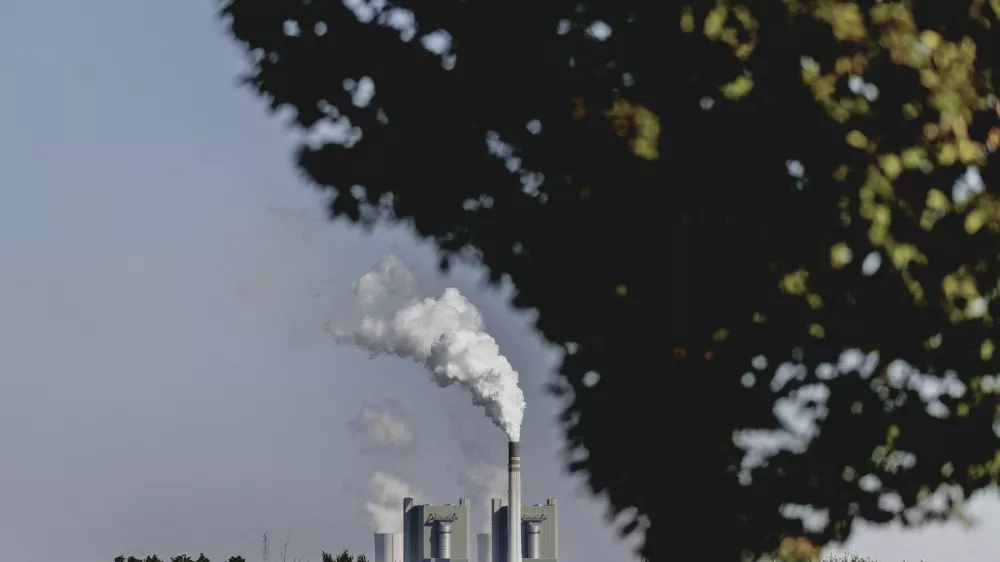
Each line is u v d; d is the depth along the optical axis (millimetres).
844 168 32406
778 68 32750
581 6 36188
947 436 36250
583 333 38281
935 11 33125
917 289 33250
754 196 33625
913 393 36219
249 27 40969
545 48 36531
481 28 37594
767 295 34406
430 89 39031
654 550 38531
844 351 35625
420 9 38875
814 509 37531
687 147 33906
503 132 38375
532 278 38688
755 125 33219
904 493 37000
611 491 39500
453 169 39281
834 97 32469
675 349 36406
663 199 34656
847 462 36719
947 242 32938
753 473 37438
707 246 34531
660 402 37406
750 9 32656
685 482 37750
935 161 32375
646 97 34531
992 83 33156
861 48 32375
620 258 36188
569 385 39719
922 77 32250
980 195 32875
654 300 36062
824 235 33125
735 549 37594
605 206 35688
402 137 39781
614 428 38750
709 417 36812
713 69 33250
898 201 32438
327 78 40469
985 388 35750
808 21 32344
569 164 35969
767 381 36406
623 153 34250
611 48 35625
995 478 36656
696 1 32938
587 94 35188
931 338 34500
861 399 36125
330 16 40156
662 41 34062
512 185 38875
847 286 33688
